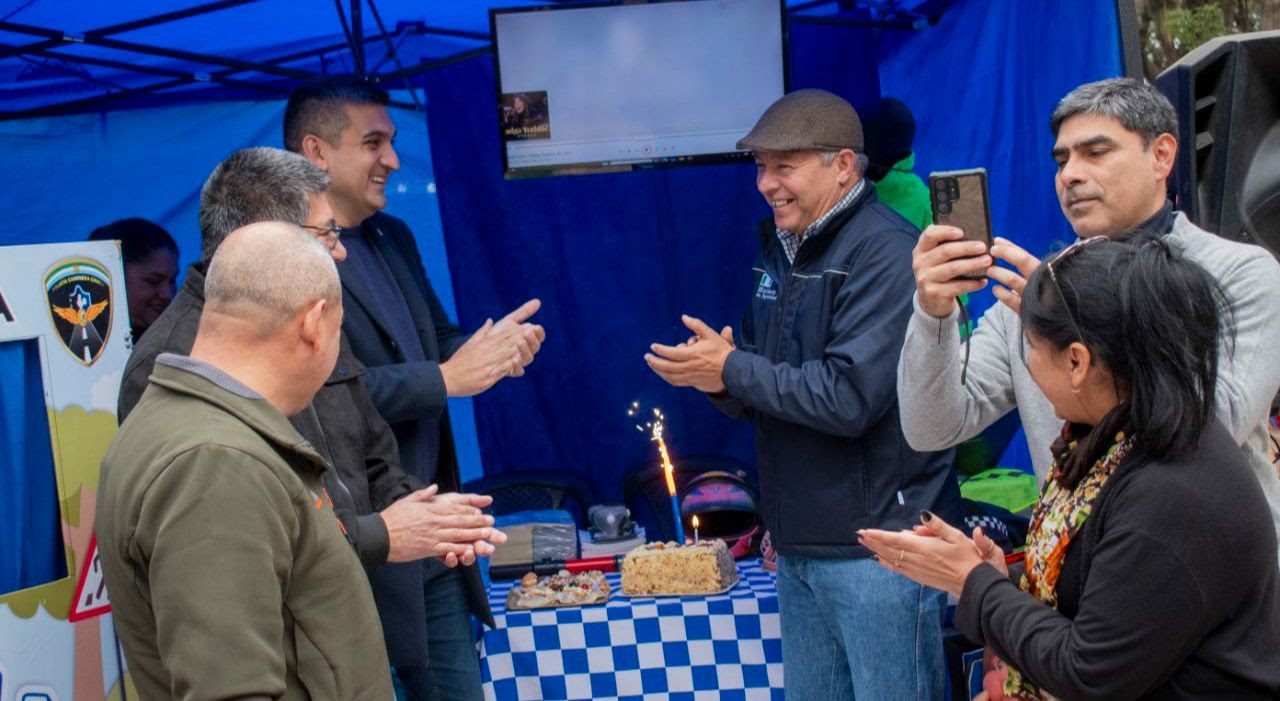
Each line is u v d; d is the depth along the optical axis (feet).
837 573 9.78
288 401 6.21
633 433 13.91
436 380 9.11
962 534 6.54
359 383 8.42
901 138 13.15
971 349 8.43
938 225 7.45
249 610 5.42
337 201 9.52
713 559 11.12
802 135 9.66
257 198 7.39
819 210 9.91
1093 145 7.73
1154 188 7.75
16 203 13.48
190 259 13.88
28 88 13.19
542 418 13.99
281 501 5.71
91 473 8.37
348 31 11.67
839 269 9.68
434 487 8.04
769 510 10.20
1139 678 5.37
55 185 13.55
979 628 6.15
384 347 9.30
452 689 9.66
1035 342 5.79
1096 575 5.49
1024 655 5.79
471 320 13.88
